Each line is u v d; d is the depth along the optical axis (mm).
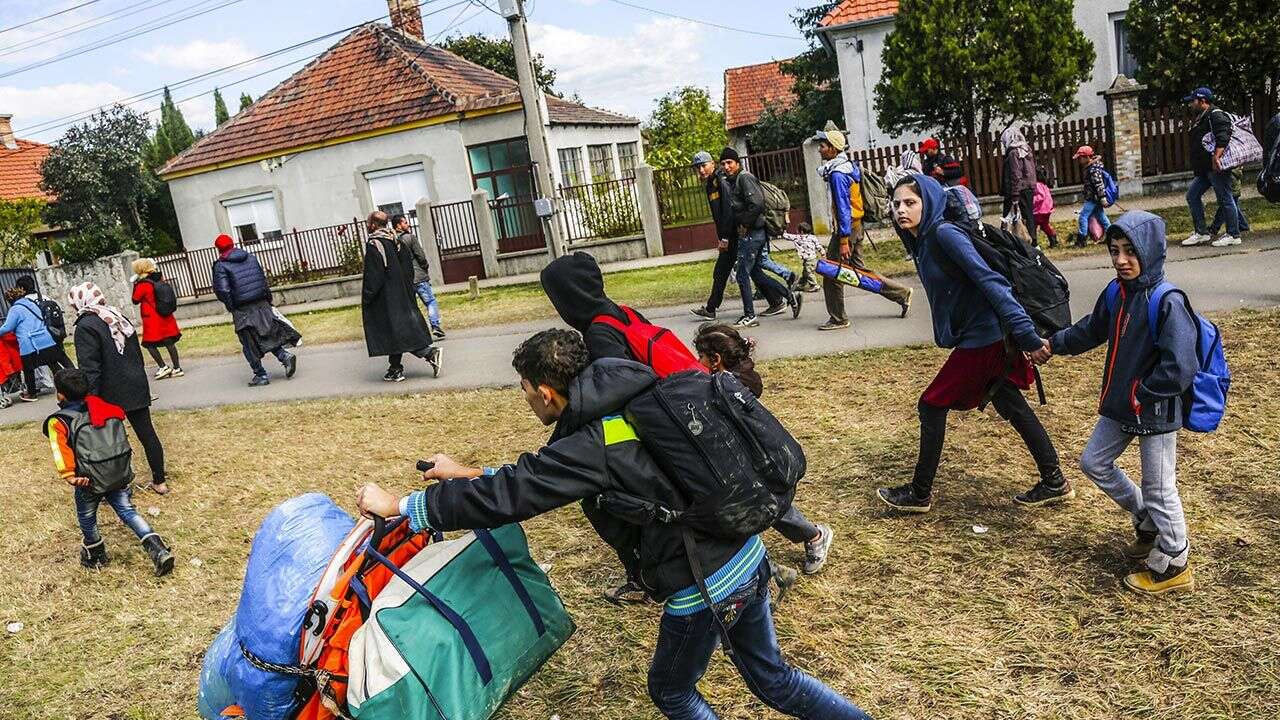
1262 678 3273
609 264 16828
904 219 4309
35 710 4250
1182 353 3449
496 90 21328
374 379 10227
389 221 9695
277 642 2807
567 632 2990
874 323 9258
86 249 25281
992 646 3674
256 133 21562
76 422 5410
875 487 5285
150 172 27891
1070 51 15539
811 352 8414
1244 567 3945
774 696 2891
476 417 8062
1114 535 4371
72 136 26438
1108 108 15438
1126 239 3508
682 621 2658
